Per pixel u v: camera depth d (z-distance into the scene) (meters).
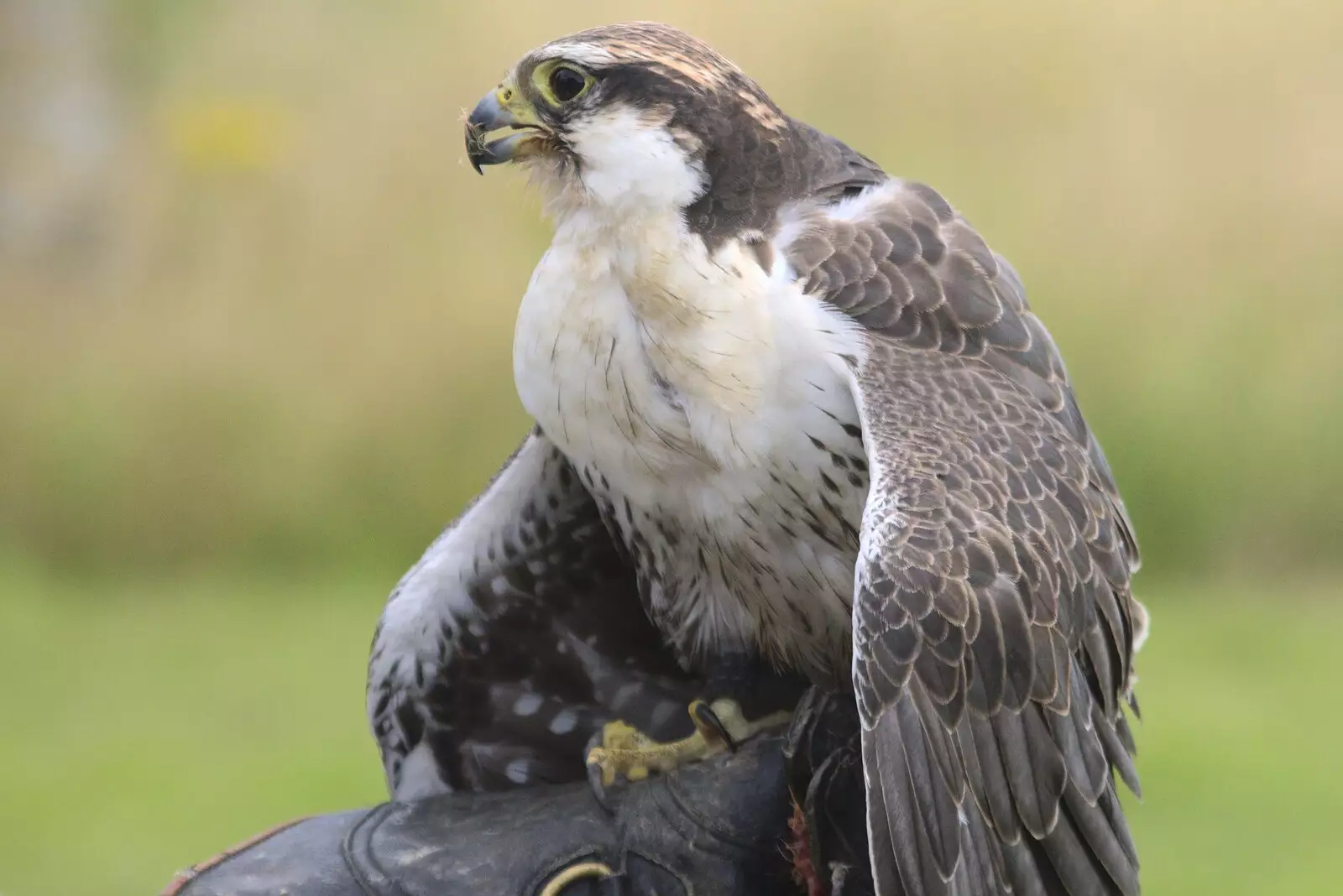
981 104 18.08
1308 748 12.38
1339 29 17.84
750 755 6.72
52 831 11.77
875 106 18.17
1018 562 5.78
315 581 16.53
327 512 16.97
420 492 16.88
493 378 16.94
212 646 15.01
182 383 17.41
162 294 18.20
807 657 7.22
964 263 6.61
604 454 6.90
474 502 7.36
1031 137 17.97
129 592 16.48
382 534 16.91
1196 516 16.09
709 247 6.59
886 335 6.44
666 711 7.52
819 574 6.89
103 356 17.84
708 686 7.34
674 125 6.64
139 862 11.41
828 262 6.54
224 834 11.78
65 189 19.64
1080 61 18.06
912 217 6.70
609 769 6.97
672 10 18.55
